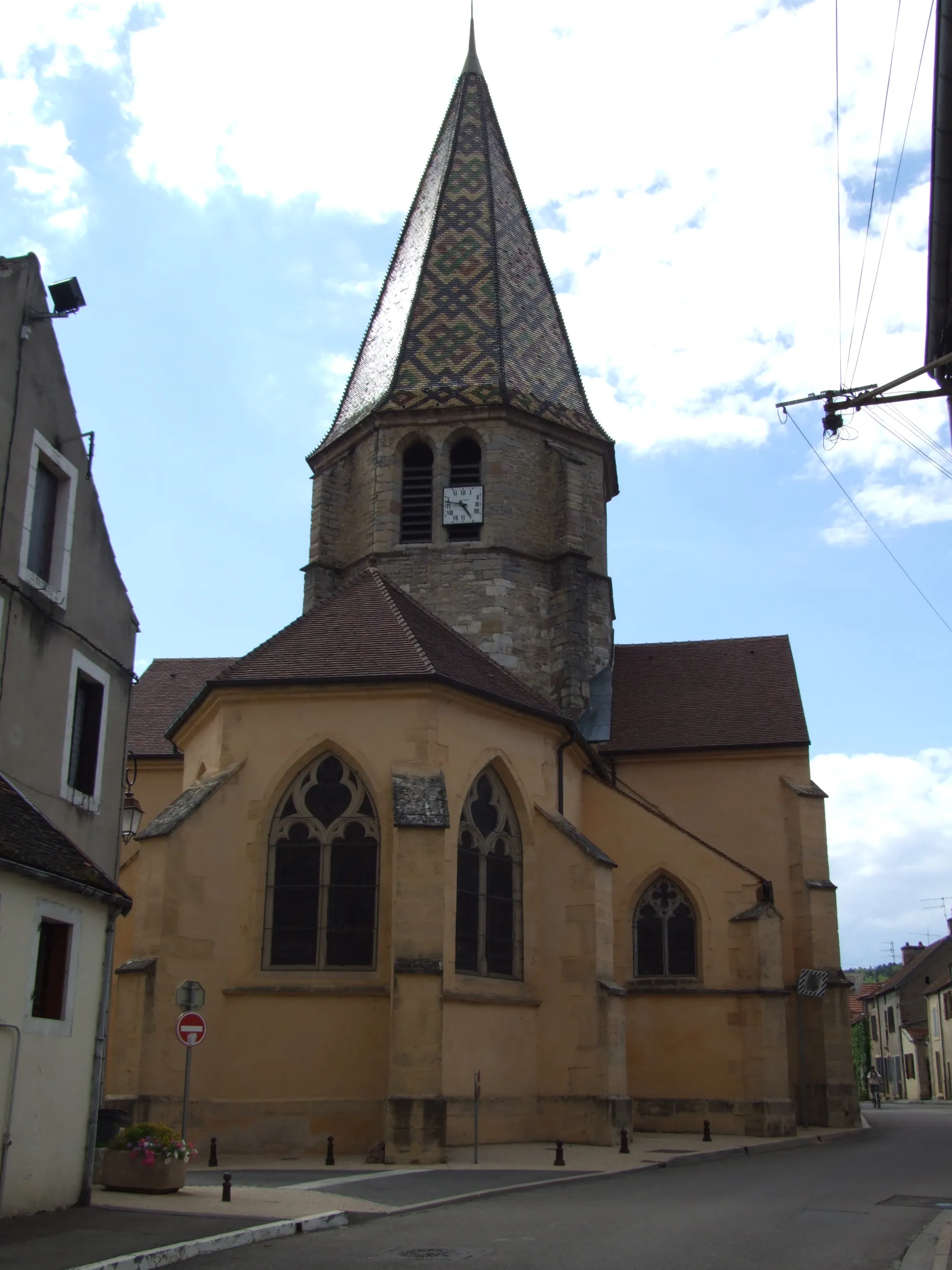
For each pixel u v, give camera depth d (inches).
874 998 3720.5
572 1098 930.1
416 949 831.1
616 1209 580.4
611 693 1386.6
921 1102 2797.7
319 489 1423.5
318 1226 523.5
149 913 862.5
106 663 807.7
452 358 1411.2
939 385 743.7
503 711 998.4
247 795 925.8
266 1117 847.7
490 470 1355.8
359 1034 862.5
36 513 738.8
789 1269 421.7
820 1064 1187.9
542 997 961.5
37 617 722.2
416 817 863.1
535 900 986.1
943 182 640.4
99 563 805.2
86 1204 563.8
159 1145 611.5
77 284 749.3
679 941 1137.4
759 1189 672.4
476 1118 791.7
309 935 900.0
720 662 1470.2
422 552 1339.8
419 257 1525.6
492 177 1561.3
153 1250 434.6
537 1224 530.0
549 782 1042.1
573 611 1318.9
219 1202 577.3
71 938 578.2
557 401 1437.0
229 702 954.7
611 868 992.2
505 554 1327.5
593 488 1444.4
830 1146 1013.8
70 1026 569.9
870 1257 445.4
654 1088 1086.4
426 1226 526.6
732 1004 1088.2
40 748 718.5
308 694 946.1
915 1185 695.1
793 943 1251.2
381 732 932.6
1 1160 511.2
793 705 1370.6
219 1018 871.7
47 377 745.6
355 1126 843.4
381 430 1385.3
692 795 1323.8
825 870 1251.8
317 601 1376.7
